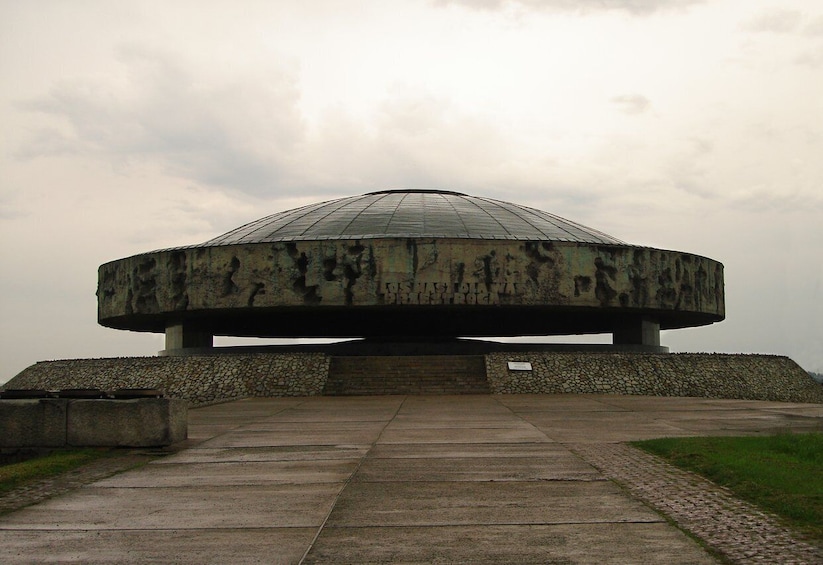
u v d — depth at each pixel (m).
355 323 47.72
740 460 14.73
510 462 15.82
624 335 45.41
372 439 19.59
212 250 39.56
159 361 38.31
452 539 10.22
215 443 19.06
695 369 37.78
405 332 48.97
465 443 18.66
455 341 48.38
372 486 13.58
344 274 38.16
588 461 15.83
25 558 9.66
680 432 20.59
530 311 41.56
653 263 41.19
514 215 45.84
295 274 38.44
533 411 26.69
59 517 11.64
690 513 11.34
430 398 32.50
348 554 9.62
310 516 11.50
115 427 17.84
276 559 9.48
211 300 39.38
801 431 20.58
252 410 27.95
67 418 17.84
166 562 9.45
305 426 22.67
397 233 41.09
